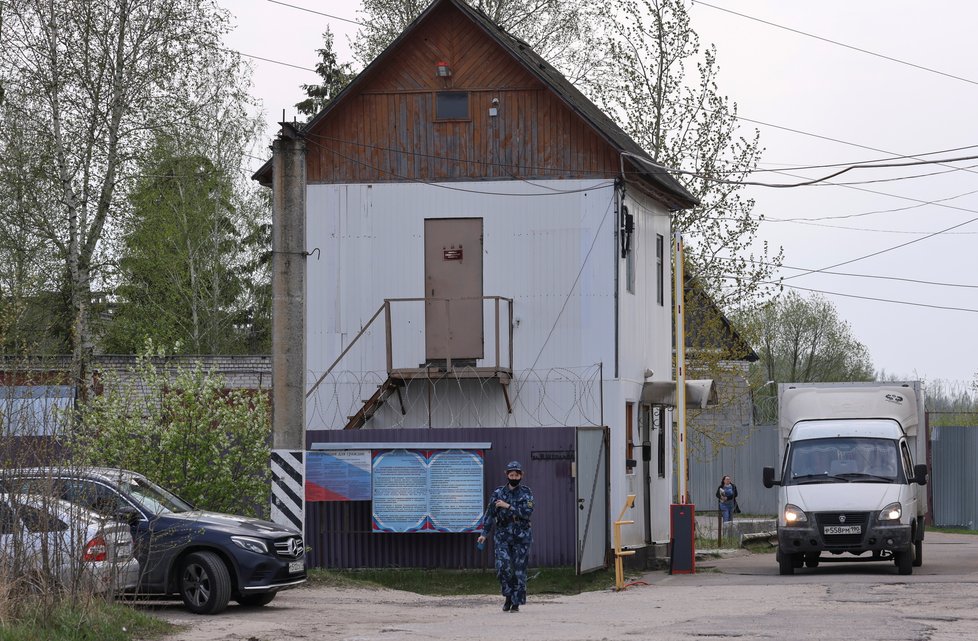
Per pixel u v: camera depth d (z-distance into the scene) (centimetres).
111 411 2389
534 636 1523
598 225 2873
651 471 3156
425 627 1675
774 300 4231
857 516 2467
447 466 2500
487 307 2898
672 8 4212
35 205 3900
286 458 2233
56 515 1559
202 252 5347
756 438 5553
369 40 4575
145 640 1533
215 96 4416
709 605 1884
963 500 5088
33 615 1476
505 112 2928
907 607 1759
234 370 3991
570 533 2495
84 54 3884
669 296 3428
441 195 2931
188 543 1878
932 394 7850
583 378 2847
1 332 2567
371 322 2894
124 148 3959
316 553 2562
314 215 2962
